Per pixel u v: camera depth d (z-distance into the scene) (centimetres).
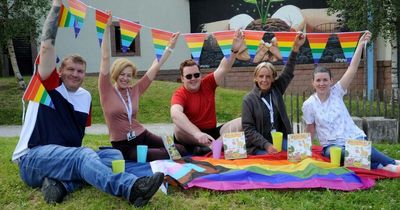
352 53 538
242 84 1775
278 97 552
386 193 428
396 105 925
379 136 848
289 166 466
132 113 527
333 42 1677
